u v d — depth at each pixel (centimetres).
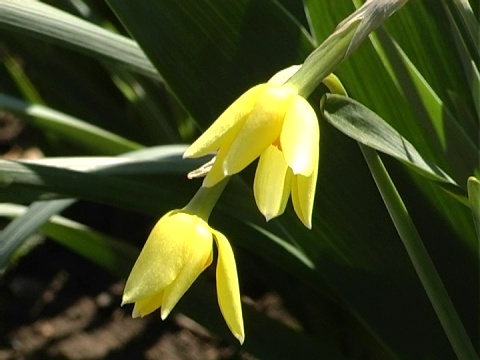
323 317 85
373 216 68
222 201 72
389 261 69
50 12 72
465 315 70
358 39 47
